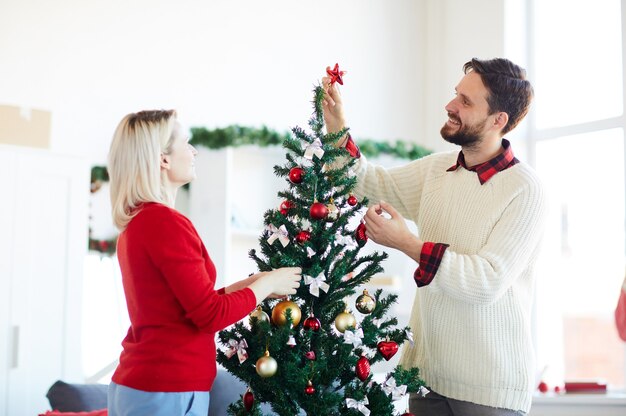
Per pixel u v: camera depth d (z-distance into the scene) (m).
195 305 1.96
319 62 5.21
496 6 5.07
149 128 2.09
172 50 4.69
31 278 3.61
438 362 2.34
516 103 2.35
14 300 3.54
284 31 5.09
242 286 2.16
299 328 2.12
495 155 2.40
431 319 2.35
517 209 2.26
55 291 3.69
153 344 1.99
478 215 2.32
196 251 2.02
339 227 2.15
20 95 4.23
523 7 5.09
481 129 2.35
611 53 4.70
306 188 2.13
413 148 5.06
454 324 2.31
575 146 4.84
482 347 2.28
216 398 3.41
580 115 4.86
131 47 4.57
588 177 4.76
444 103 5.47
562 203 4.90
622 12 4.45
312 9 5.21
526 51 5.07
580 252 4.81
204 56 4.79
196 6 4.80
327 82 2.43
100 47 4.47
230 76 4.87
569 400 4.14
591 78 4.80
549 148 4.97
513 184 2.29
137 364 2.00
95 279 4.16
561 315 4.89
